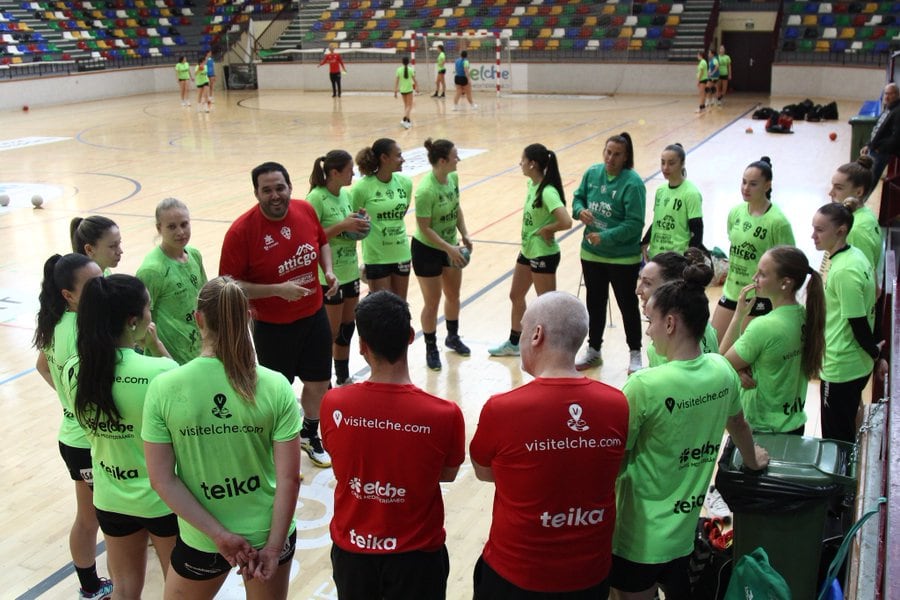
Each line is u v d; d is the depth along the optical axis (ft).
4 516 15.81
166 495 9.65
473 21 98.17
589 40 93.76
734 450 11.36
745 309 14.74
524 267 22.26
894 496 7.04
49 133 71.15
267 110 84.99
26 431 19.39
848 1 92.73
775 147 55.16
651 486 10.10
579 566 9.35
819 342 12.48
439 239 21.27
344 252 19.88
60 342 12.00
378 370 9.71
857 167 17.28
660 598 12.87
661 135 61.62
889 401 8.85
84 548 12.92
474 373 21.98
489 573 9.68
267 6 112.57
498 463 9.36
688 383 9.91
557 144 58.18
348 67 101.30
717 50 94.94
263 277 15.75
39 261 32.83
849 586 9.28
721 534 12.42
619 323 25.50
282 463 9.96
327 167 19.40
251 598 10.57
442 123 71.77
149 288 14.55
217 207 41.91
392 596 9.93
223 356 9.70
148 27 111.86
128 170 53.01
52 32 103.96
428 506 9.83
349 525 9.86
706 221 36.45
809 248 32.04
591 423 9.18
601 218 21.11
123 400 10.49
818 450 11.41
